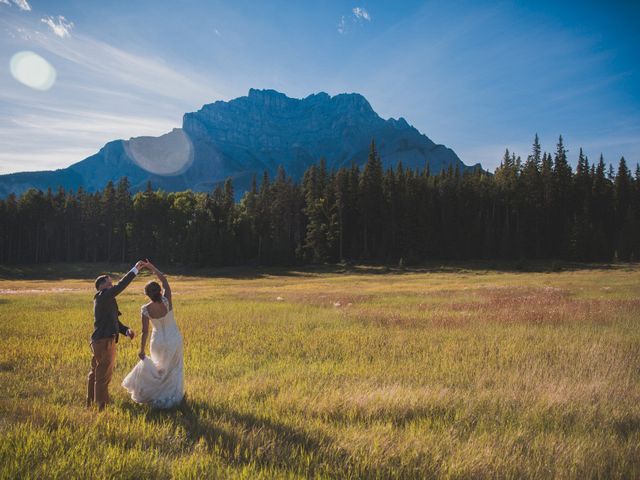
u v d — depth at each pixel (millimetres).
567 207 90938
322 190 94312
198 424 5031
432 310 19266
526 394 6426
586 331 12891
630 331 13125
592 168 96188
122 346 10516
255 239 91375
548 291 29672
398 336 11969
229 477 3562
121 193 95750
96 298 6051
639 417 5578
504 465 4074
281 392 6422
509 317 15758
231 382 7152
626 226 83750
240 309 19766
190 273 78625
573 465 4121
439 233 86625
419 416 5613
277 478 3627
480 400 6160
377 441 4469
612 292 29219
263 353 9898
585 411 5738
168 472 3707
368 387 6723
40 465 3678
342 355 9648
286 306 21062
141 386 5848
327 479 3705
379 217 87188
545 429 5211
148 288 5945
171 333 6016
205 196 103000
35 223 96562
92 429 4652
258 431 4773
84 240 99000
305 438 4668
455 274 64250
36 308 20766
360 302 23969
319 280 58281
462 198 90812
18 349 9781
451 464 4027
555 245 88562
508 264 75688
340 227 84062
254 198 99750
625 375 7719
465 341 11281
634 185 94562
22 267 87000
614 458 4328
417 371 8008
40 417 5035
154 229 93625
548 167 91938
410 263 78000
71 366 8359
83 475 3562
